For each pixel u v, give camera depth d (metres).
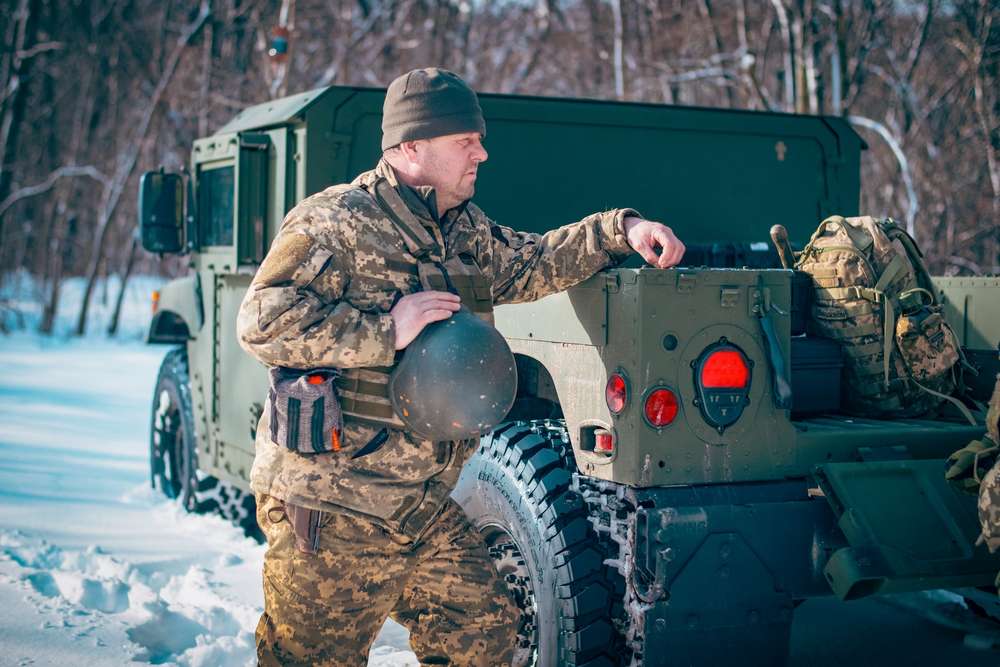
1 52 21.38
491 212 4.32
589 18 21.47
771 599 2.61
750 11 16.88
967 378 3.49
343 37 18.98
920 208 14.11
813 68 11.93
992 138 13.33
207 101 19.42
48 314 18.00
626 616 2.72
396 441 2.30
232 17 20.25
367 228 2.32
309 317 2.20
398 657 3.43
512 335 3.12
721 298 2.63
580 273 2.68
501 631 2.43
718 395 2.63
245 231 4.42
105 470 6.63
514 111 4.35
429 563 2.43
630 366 2.58
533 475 2.89
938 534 2.64
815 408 3.22
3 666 3.17
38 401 9.69
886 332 3.10
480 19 22.89
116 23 23.98
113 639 3.48
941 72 15.83
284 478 2.28
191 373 5.41
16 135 20.19
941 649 3.55
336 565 2.26
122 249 25.03
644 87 17.53
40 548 4.59
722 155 4.75
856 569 2.52
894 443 2.87
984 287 3.73
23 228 24.16
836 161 4.96
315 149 4.06
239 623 3.78
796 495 2.71
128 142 21.59
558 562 2.75
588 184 4.49
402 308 2.24
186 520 5.39
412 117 2.35
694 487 2.63
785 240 3.31
